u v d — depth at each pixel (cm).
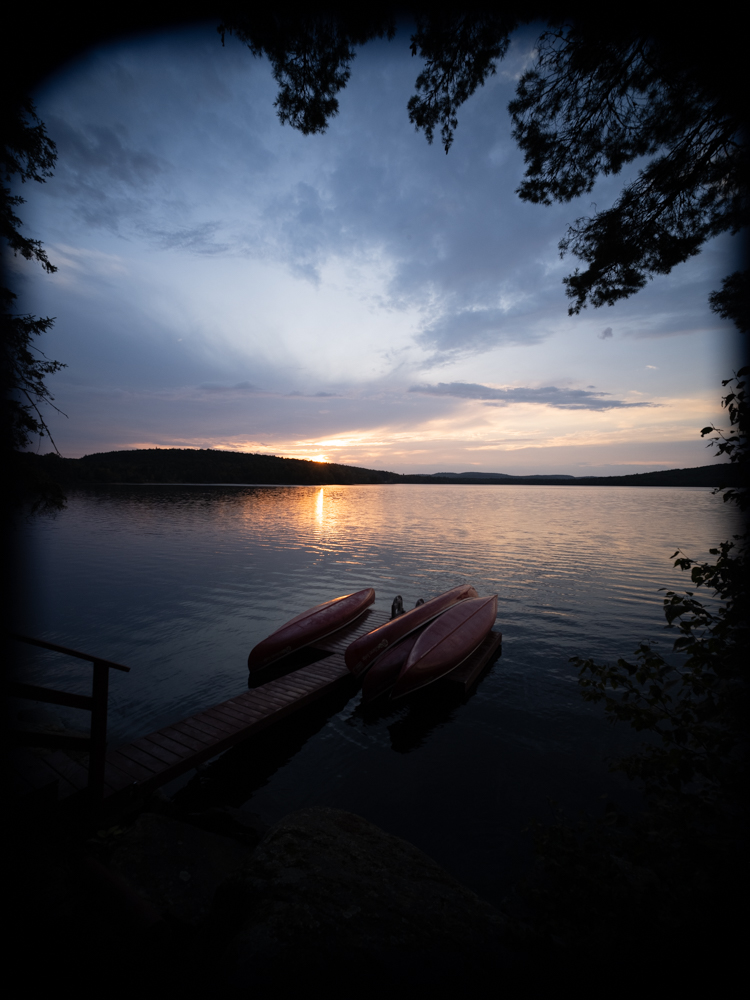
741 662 242
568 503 7331
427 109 486
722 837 228
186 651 1109
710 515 4925
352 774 658
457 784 630
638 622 1355
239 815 534
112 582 1780
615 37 403
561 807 580
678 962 200
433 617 1181
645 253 507
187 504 5825
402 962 243
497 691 923
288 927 254
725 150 429
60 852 340
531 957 221
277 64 448
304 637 1097
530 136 499
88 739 453
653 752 268
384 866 324
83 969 244
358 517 4578
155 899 360
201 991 233
